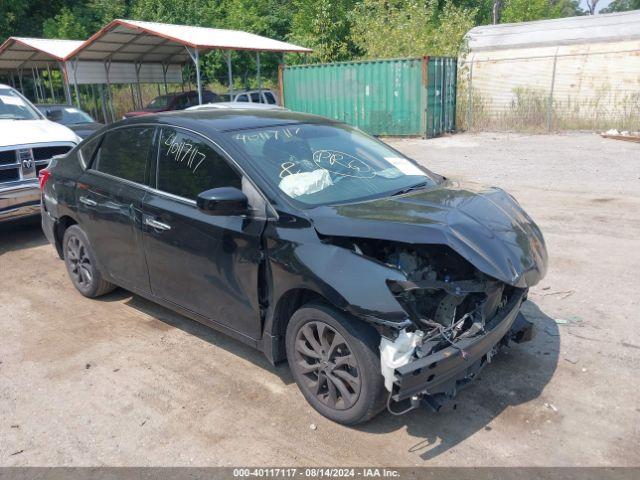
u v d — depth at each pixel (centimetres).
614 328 447
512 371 391
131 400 373
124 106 2980
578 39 2092
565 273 565
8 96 866
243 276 368
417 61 1670
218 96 2159
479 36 2395
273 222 352
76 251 540
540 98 1972
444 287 306
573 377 381
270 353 371
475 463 304
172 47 2247
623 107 1873
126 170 467
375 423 341
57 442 333
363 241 335
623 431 325
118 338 464
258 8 3462
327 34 2766
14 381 402
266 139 408
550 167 1146
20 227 844
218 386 388
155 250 431
